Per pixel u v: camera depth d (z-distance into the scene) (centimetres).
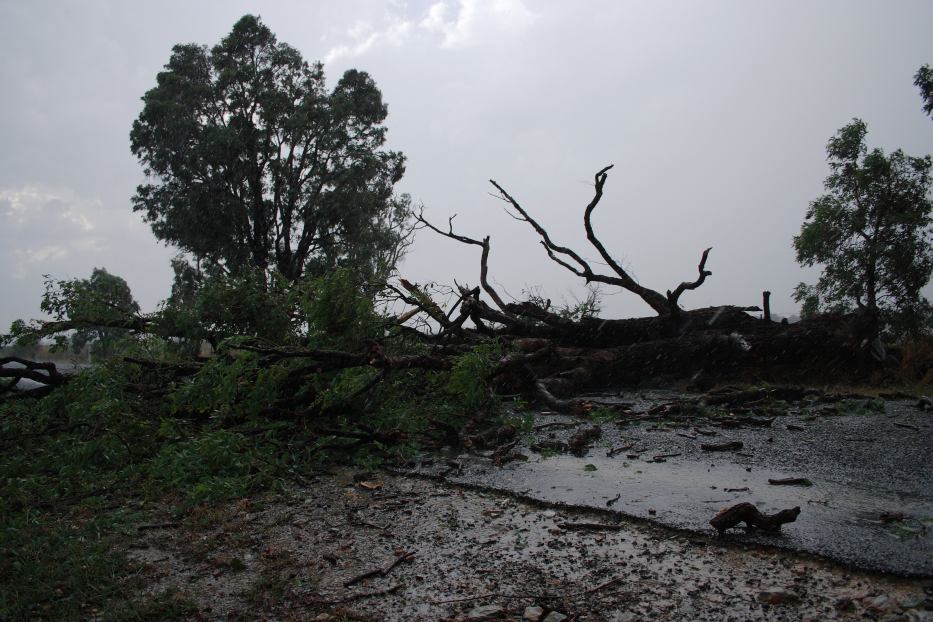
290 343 833
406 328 925
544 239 1346
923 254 1762
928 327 1780
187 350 868
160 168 3231
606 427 732
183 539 397
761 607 276
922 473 480
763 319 1166
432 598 302
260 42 3453
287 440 644
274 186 3362
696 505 417
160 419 666
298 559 357
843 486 452
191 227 3144
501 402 811
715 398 852
